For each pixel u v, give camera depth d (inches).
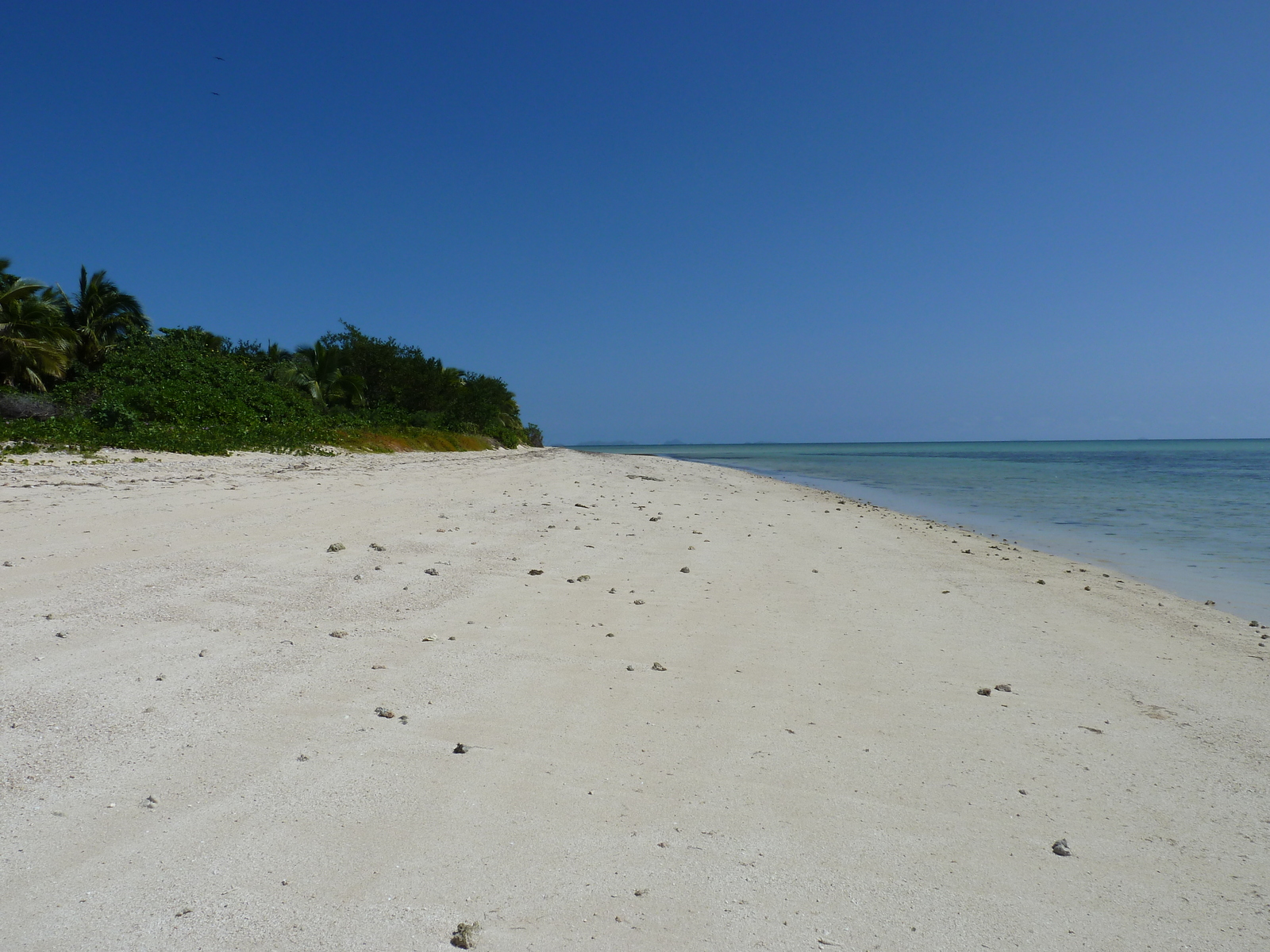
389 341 2068.2
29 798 119.3
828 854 118.4
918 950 97.0
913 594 316.5
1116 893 111.3
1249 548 504.4
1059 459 2714.1
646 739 159.3
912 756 156.8
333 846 112.5
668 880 109.3
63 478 515.2
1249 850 124.1
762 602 288.4
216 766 134.0
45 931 90.7
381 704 168.2
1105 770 153.3
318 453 1045.8
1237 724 180.2
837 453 4239.7
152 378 1080.8
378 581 277.7
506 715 167.3
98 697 158.1
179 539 322.7
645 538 429.4
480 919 98.0
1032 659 229.6
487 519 453.7
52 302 1510.8
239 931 92.7
